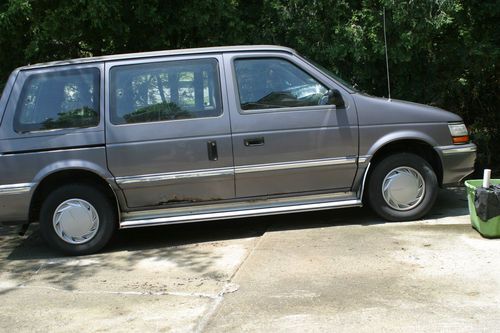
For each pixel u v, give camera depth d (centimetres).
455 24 729
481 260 459
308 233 562
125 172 535
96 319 393
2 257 564
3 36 654
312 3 697
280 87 555
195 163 542
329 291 413
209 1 666
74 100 541
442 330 346
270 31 725
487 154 813
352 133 554
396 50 679
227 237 583
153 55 549
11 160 526
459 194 693
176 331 366
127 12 670
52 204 538
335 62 724
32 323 392
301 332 353
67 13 614
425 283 419
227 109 543
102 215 546
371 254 486
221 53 553
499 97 812
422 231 543
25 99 538
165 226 645
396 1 652
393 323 358
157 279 467
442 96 745
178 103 545
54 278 486
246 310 390
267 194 560
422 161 568
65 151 530
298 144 550
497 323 352
